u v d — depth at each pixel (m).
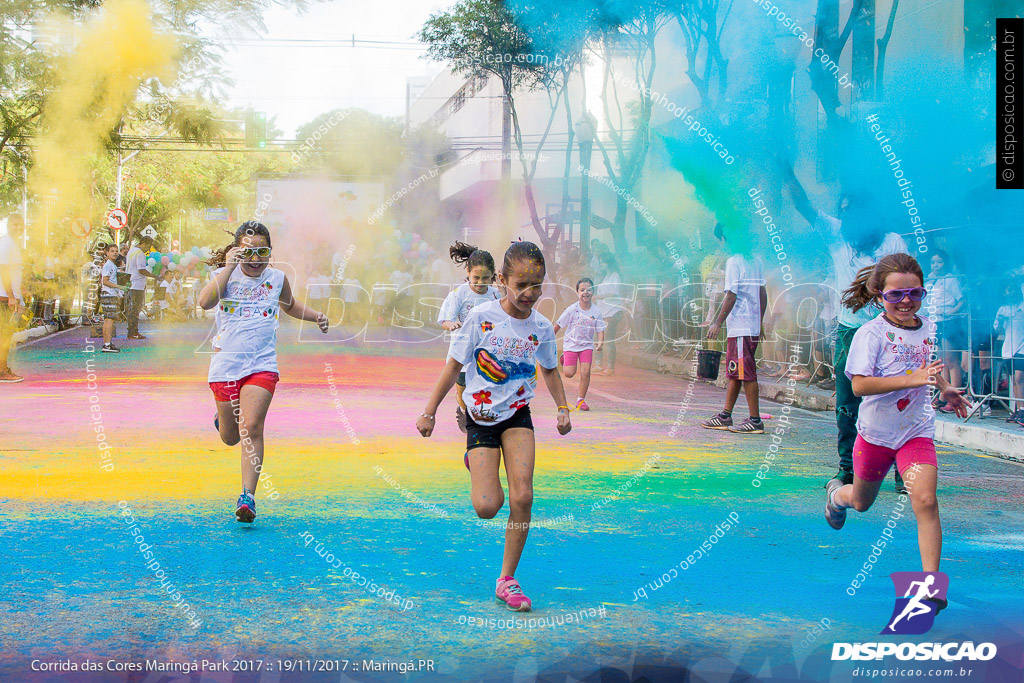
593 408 10.56
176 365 13.48
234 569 4.14
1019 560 4.54
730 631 3.50
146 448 7.03
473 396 3.90
